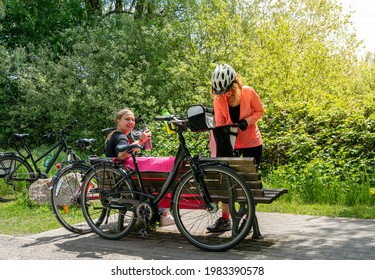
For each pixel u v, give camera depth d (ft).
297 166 25.59
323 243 14.78
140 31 53.26
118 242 15.98
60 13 63.62
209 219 18.54
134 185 16.05
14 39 63.21
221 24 47.73
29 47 56.95
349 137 26.11
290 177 24.03
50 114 51.83
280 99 39.93
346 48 51.16
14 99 57.77
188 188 15.14
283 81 42.45
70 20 62.80
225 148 15.79
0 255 14.87
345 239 15.20
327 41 49.73
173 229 17.47
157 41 50.98
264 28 47.32
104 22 56.44
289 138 27.12
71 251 15.10
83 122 50.31
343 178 23.66
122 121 17.20
